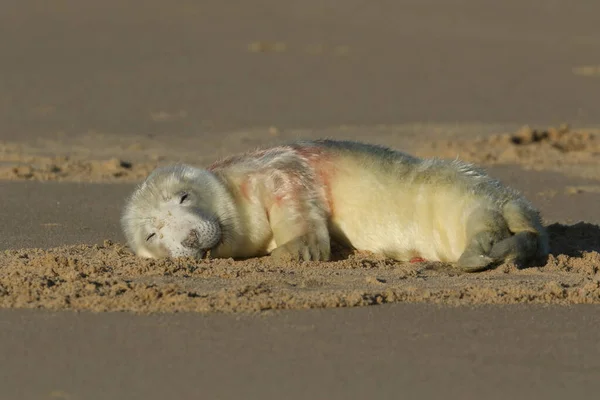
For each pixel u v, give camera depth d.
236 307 16.77
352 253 20.95
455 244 19.61
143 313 16.50
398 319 16.31
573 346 15.16
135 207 20.77
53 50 64.06
